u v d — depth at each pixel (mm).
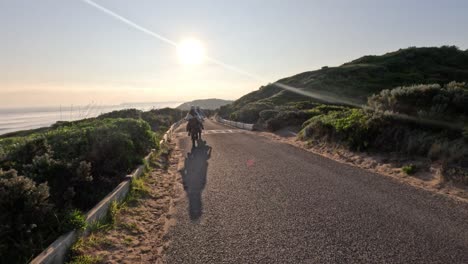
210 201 6309
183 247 4301
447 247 3926
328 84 57750
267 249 4070
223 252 4066
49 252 3639
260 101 52531
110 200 5668
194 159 11586
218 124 37750
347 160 9992
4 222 4086
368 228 4578
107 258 4051
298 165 9492
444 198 5891
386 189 6598
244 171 8961
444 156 7652
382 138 9906
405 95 10430
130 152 9195
